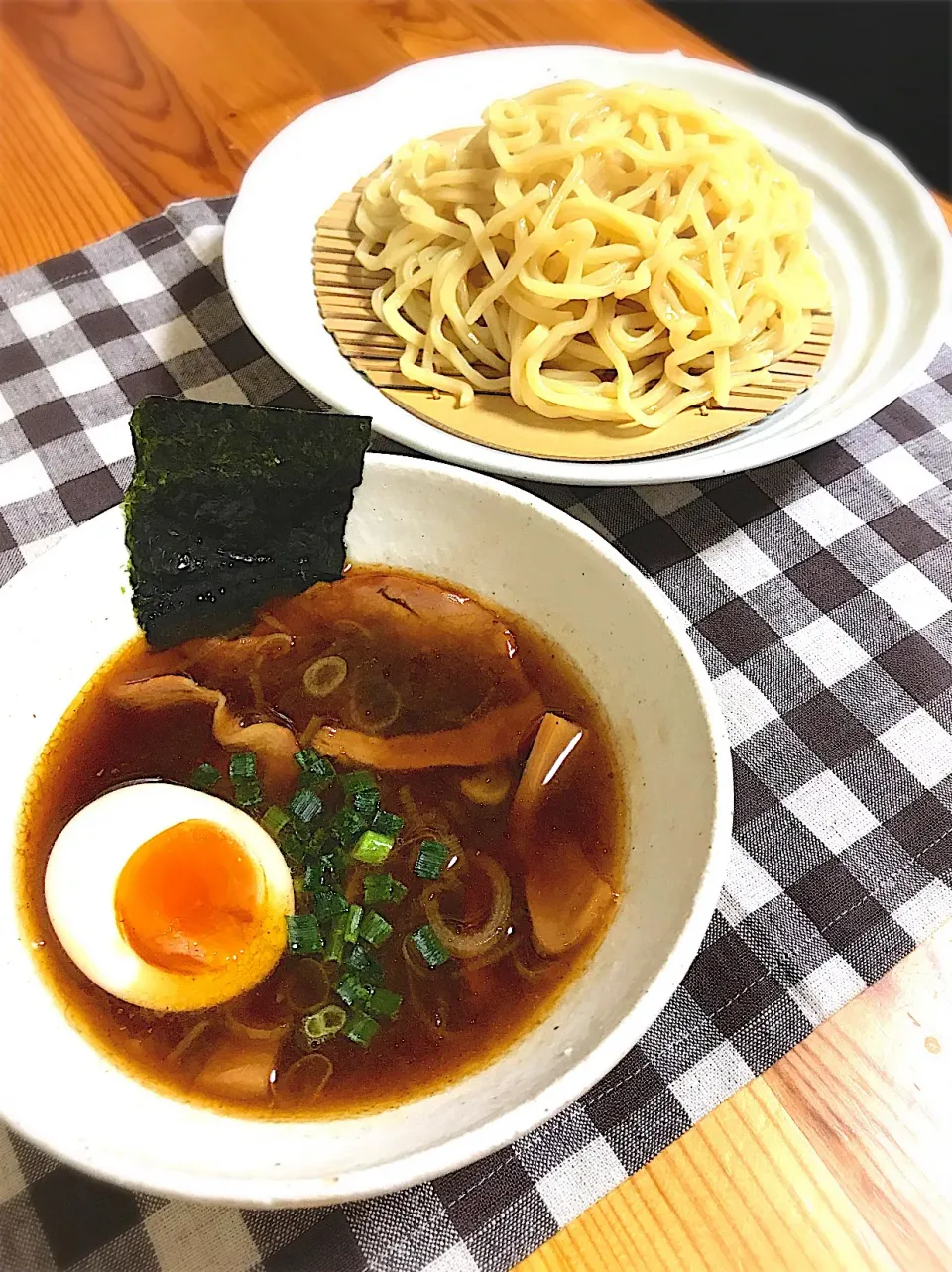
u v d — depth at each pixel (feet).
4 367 1.16
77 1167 0.50
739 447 1.07
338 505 0.78
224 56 1.58
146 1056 0.63
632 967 0.60
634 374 1.18
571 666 0.78
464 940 0.69
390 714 0.79
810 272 1.25
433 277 1.19
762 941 0.77
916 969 0.76
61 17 1.63
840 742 0.89
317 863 0.72
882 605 0.99
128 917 0.67
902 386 1.05
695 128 1.26
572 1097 0.52
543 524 0.75
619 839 0.70
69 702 0.74
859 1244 0.64
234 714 0.78
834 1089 0.70
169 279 1.26
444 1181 0.66
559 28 1.64
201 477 0.73
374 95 1.38
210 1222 0.64
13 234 1.33
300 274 1.22
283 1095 0.61
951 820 0.84
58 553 0.71
